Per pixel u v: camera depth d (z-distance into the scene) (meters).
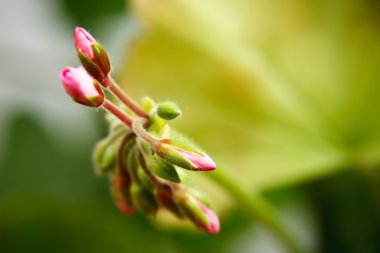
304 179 0.33
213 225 0.27
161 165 0.26
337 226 0.33
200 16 0.34
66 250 0.36
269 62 0.34
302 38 0.34
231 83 0.34
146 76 0.33
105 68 0.25
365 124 0.33
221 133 0.33
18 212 0.36
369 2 0.33
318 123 0.34
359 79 0.34
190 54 0.33
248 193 0.29
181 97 0.33
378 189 0.33
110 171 0.27
